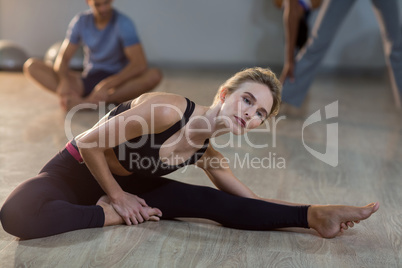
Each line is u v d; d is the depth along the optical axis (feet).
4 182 8.32
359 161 10.41
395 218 7.32
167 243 6.12
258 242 6.28
